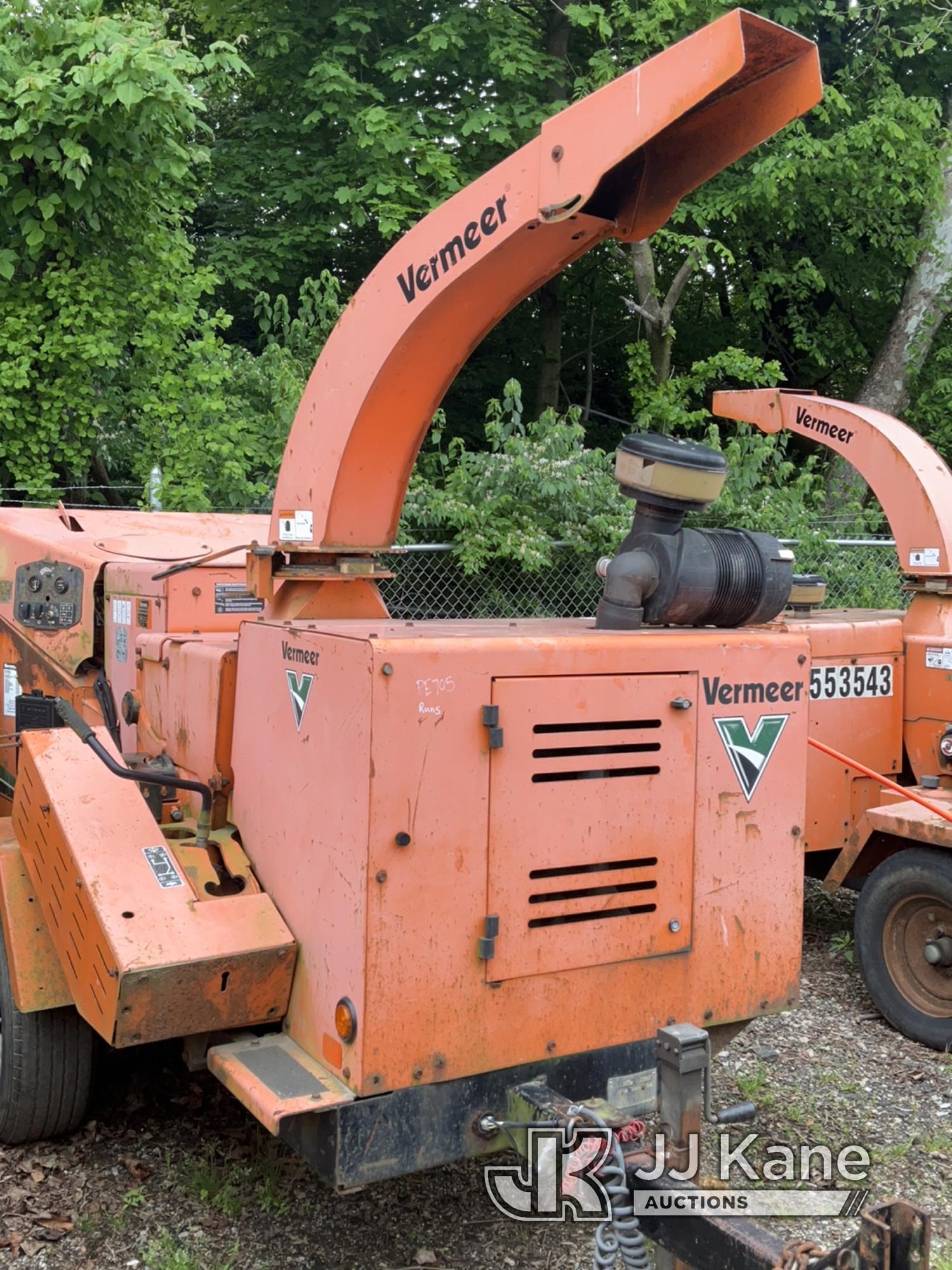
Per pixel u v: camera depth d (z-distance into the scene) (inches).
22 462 309.9
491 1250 122.3
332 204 470.9
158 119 306.3
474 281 115.3
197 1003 111.0
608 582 127.1
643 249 509.7
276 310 378.9
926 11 530.6
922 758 213.5
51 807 126.0
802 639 126.8
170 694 148.6
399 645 103.4
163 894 116.3
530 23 508.1
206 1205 128.5
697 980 121.3
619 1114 101.0
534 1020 111.1
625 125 98.3
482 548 289.4
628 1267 86.9
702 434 559.2
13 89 290.0
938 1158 144.1
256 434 347.3
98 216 320.5
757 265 591.8
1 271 301.9
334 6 480.1
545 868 111.0
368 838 102.3
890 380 535.2
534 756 110.1
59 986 129.6
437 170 438.3
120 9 424.2
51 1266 117.6
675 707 118.0
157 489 308.5
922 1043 178.9
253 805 125.2
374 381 123.0
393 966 103.8
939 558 205.8
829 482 479.2
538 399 555.8
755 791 124.5
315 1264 118.6
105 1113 148.4
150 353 330.6
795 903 128.4
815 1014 190.7
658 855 117.8
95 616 179.9
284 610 136.9
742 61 88.9
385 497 133.3
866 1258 72.6
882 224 519.2
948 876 174.9
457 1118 108.0
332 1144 102.3
